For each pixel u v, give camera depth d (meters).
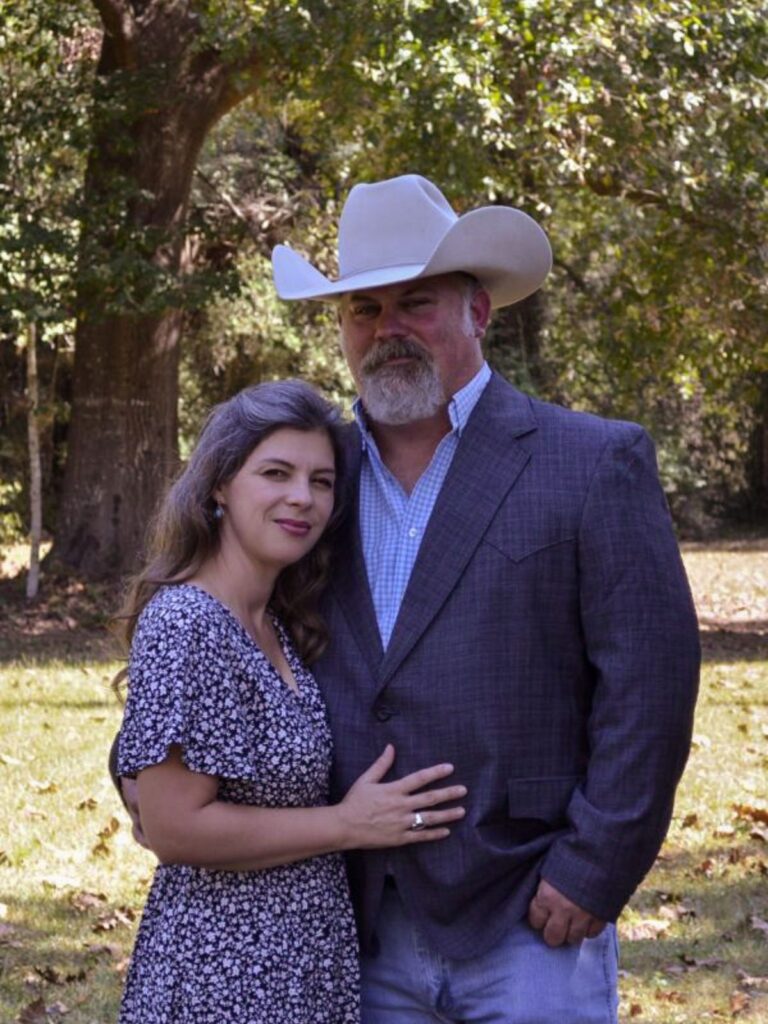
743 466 30.48
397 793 2.91
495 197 13.06
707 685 11.66
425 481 3.10
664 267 14.95
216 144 20.09
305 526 2.97
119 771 2.87
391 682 2.99
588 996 2.97
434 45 11.06
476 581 2.96
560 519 2.95
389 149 12.97
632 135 13.10
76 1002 5.10
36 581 15.72
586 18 11.53
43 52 14.13
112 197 14.35
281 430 2.97
